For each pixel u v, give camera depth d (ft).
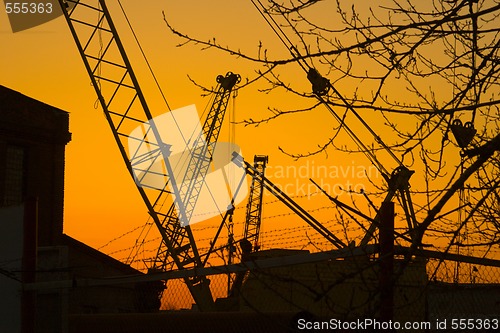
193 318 63.93
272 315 59.47
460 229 45.37
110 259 229.45
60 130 299.99
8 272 75.10
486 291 57.00
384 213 49.62
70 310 98.68
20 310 79.10
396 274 43.91
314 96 48.60
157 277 65.87
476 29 46.26
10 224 81.87
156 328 66.23
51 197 294.87
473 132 49.03
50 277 81.46
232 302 88.43
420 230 43.62
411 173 51.52
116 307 100.32
